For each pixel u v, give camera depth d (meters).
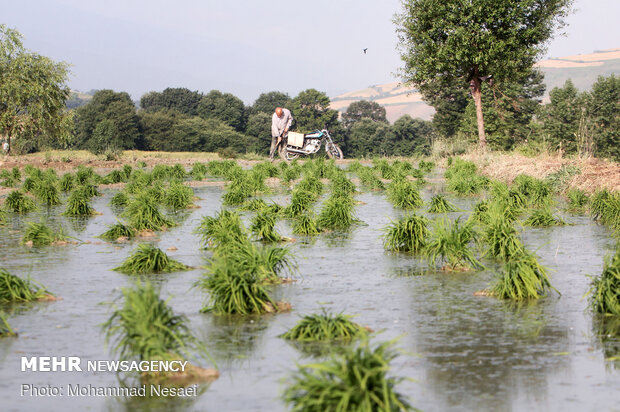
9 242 15.26
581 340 7.41
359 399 5.09
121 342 6.75
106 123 99.69
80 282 10.77
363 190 28.80
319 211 20.38
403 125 104.31
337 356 6.81
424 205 21.72
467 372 6.43
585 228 16.38
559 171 24.44
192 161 55.00
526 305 9.01
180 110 136.12
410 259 12.60
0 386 6.33
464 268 11.44
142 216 17.11
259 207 20.59
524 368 6.54
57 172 42.16
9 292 9.57
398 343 7.35
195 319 8.47
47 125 50.66
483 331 7.79
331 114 102.12
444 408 5.57
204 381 6.34
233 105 124.50
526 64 37.84
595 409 5.52
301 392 5.66
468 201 22.84
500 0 35.34
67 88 51.53
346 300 9.39
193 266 12.05
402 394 5.84
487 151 37.47
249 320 8.41
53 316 8.69
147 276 11.23
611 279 8.64
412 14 38.28
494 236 12.38
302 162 45.34
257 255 10.68
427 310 8.78
